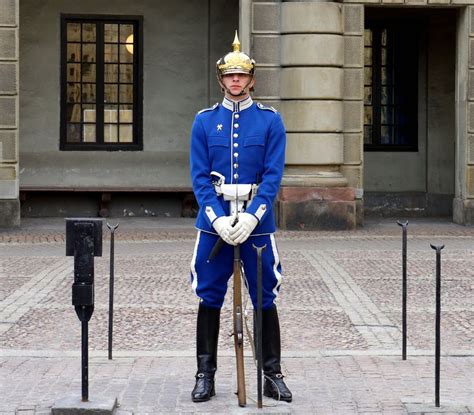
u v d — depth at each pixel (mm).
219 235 6707
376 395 7109
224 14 20547
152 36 20469
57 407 6602
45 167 20234
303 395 7098
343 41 18344
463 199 19078
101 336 9148
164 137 20594
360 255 14797
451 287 11891
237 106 6879
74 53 20375
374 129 21344
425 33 21203
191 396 6988
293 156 18172
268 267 6836
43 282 12117
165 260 14180
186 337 9133
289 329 9469
